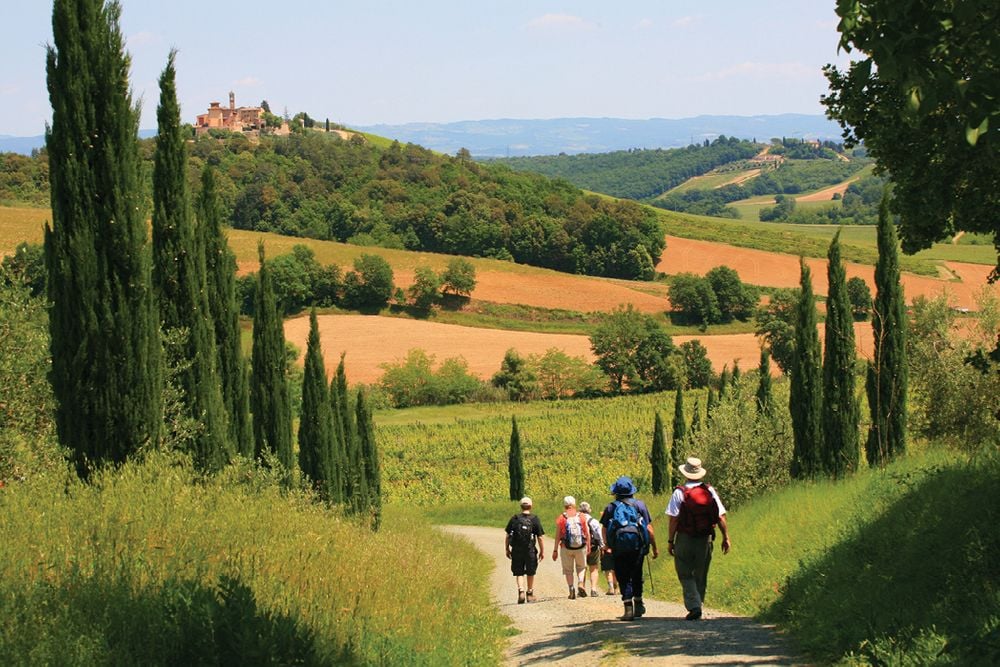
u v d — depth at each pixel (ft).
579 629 46.03
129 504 37.99
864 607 36.83
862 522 50.72
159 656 25.91
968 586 33.81
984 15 23.36
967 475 47.11
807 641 35.76
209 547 36.86
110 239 49.60
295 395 282.97
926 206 45.29
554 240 524.93
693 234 623.77
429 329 419.74
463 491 245.04
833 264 91.35
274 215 543.80
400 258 479.82
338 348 390.01
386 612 41.01
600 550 71.15
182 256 63.57
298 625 31.42
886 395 87.51
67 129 49.14
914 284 389.80
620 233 521.24
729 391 123.03
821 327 348.59
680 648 36.22
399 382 355.56
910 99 23.45
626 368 357.00
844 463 90.43
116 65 50.44
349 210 548.72
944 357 89.56
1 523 33.22
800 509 66.33
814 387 93.40
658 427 181.98
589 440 281.95
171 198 63.72
